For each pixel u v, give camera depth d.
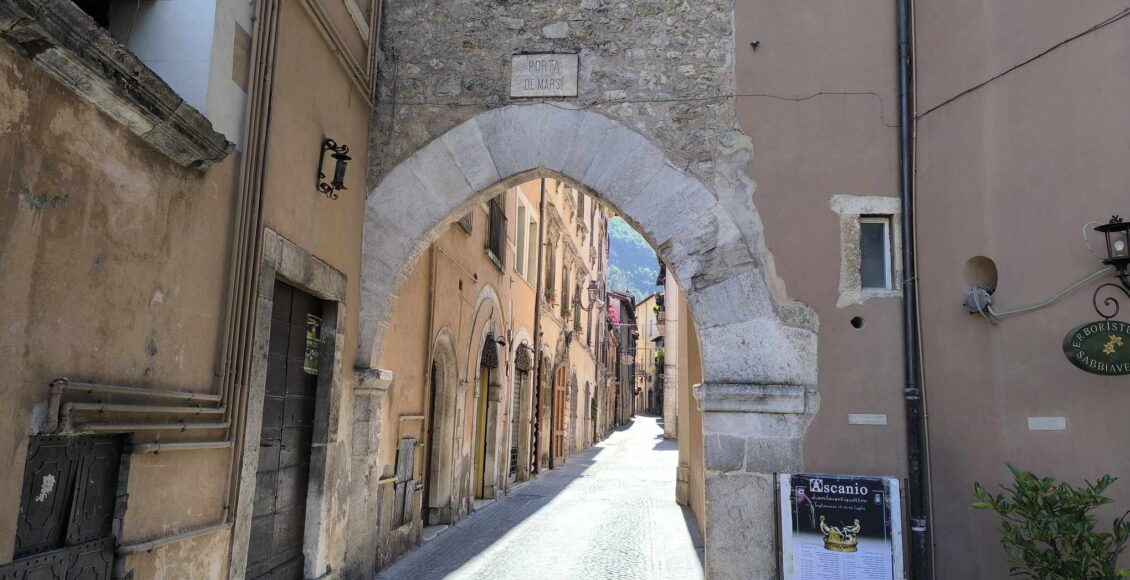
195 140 3.61
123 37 3.94
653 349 63.94
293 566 5.08
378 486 6.57
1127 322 4.44
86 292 3.03
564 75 5.96
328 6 5.29
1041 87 4.90
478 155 5.98
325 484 5.34
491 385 12.05
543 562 7.32
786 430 5.24
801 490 4.98
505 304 12.70
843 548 4.85
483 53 6.12
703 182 5.68
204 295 3.88
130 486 3.36
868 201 5.50
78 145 2.96
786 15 5.83
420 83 6.16
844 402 5.27
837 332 5.38
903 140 5.50
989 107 5.10
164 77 3.88
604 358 34.28
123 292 3.26
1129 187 4.49
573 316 22.19
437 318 8.70
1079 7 4.81
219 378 3.99
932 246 5.29
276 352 4.85
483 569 6.99
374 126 6.14
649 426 44.34
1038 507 4.20
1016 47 5.03
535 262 15.67
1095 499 4.06
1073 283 4.64
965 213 5.14
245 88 4.26
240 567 4.22
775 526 5.11
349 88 5.72
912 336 5.26
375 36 6.16
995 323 4.92
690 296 5.54
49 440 2.93
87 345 3.04
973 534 4.85
